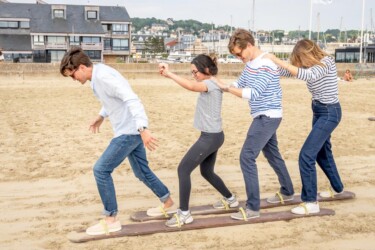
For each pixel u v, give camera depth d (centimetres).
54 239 459
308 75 486
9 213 536
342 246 443
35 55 6128
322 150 560
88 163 759
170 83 2578
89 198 591
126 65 3144
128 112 445
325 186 644
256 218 500
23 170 718
